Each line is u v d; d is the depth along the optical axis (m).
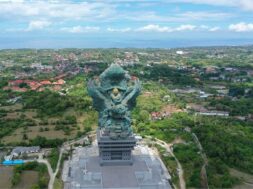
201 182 194.62
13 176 198.62
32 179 198.50
